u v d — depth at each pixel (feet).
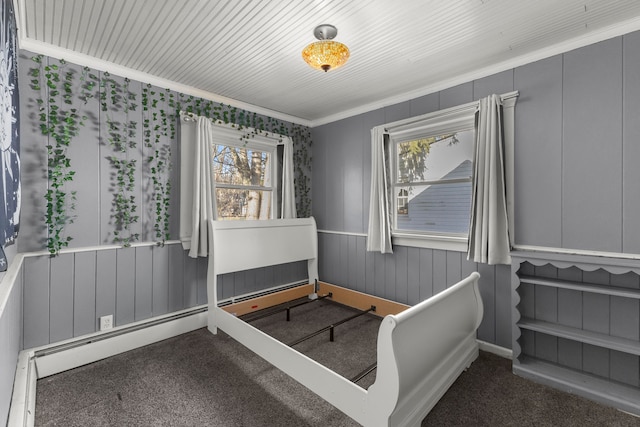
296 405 5.97
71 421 5.49
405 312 4.83
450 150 9.32
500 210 7.72
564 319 7.09
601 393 6.08
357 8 5.81
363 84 9.34
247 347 7.48
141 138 8.54
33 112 6.88
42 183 7.00
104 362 7.50
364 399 4.88
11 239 4.00
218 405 5.95
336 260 12.14
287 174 11.78
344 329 9.39
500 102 7.71
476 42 7.02
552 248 7.18
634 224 6.22
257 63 8.01
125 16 6.03
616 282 6.47
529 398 6.20
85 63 7.55
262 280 11.34
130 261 8.34
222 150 10.59
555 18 6.14
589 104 6.69
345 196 11.84
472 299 7.37
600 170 6.57
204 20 6.17
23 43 6.70
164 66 8.15
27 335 6.79
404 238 9.98
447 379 6.13
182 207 9.24
